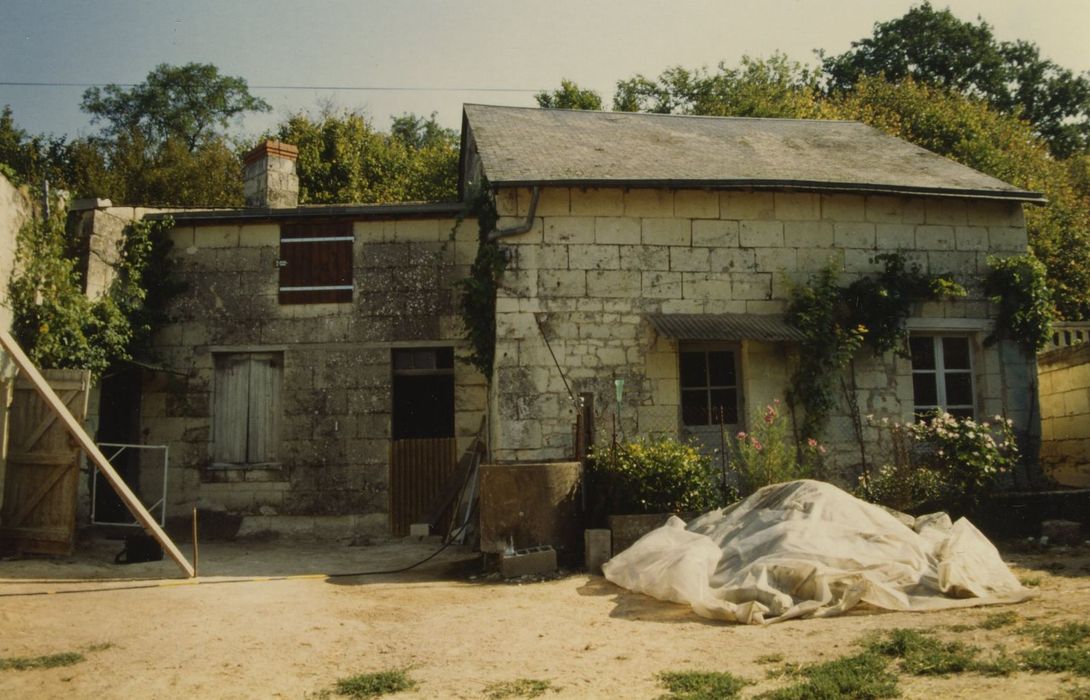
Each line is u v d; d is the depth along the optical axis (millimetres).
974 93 31906
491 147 10945
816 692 3908
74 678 4613
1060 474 11695
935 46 32062
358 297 11773
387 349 11648
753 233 10492
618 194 10289
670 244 10312
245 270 11852
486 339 10383
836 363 10219
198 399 11586
